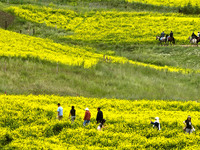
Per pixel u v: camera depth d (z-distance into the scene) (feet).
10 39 311.88
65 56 289.53
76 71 246.68
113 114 150.41
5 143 107.55
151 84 238.89
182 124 134.92
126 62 297.53
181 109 183.93
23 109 143.13
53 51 305.53
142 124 132.36
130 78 247.91
